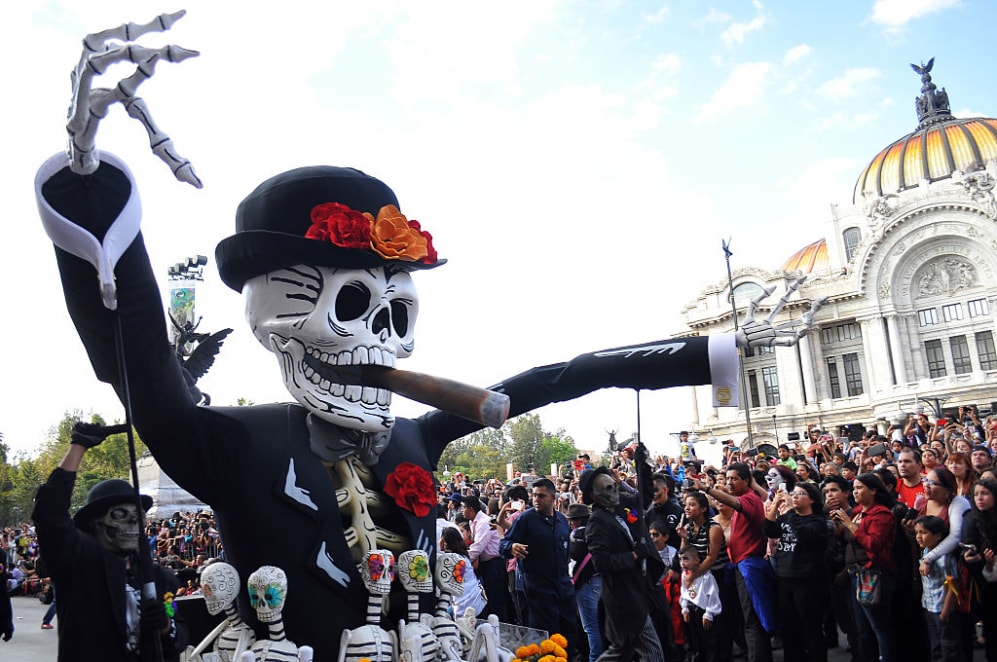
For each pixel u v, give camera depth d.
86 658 3.80
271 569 3.54
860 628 7.32
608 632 6.54
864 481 6.97
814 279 65.62
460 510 12.44
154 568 4.18
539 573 7.84
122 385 3.31
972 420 18.47
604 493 6.70
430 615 4.04
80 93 2.82
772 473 11.00
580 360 4.36
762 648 7.35
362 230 3.84
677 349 4.23
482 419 3.36
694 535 8.10
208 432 3.72
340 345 3.79
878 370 62.47
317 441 3.88
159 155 2.91
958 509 6.68
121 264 3.10
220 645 3.74
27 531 31.56
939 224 60.84
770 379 67.44
